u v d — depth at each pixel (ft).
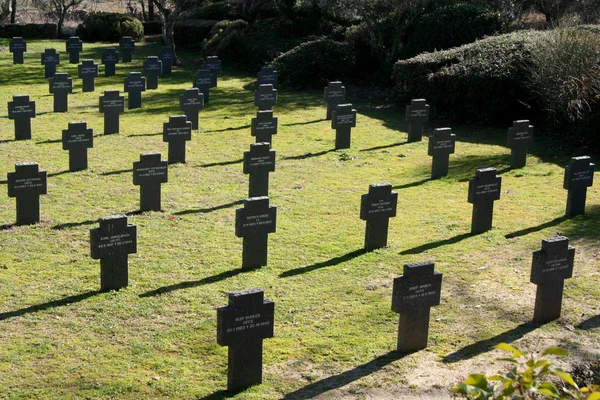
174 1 107.24
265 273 36.45
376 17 91.76
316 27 103.91
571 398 16.07
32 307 32.30
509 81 68.80
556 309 31.86
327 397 26.16
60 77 70.69
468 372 27.76
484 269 37.09
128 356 28.58
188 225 42.68
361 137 64.28
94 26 129.80
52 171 51.98
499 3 91.40
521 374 14.02
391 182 51.55
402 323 28.86
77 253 38.24
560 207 46.62
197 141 61.62
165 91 84.02
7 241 39.45
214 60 87.30
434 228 42.75
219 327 25.90
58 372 27.35
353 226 43.01
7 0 137.39
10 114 59.47
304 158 57.26
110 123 63.05
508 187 50.62
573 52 63.57
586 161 44.34
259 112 57.47
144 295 33.73
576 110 61.05
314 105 78.13
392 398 26.16
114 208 44.98
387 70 88.33
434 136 51.72
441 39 84.53
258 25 109.29
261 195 47.37
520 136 54.49
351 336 30.37
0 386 26.32
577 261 38.09
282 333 30.53
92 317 31.60
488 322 31.68
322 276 36.17
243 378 26.55
